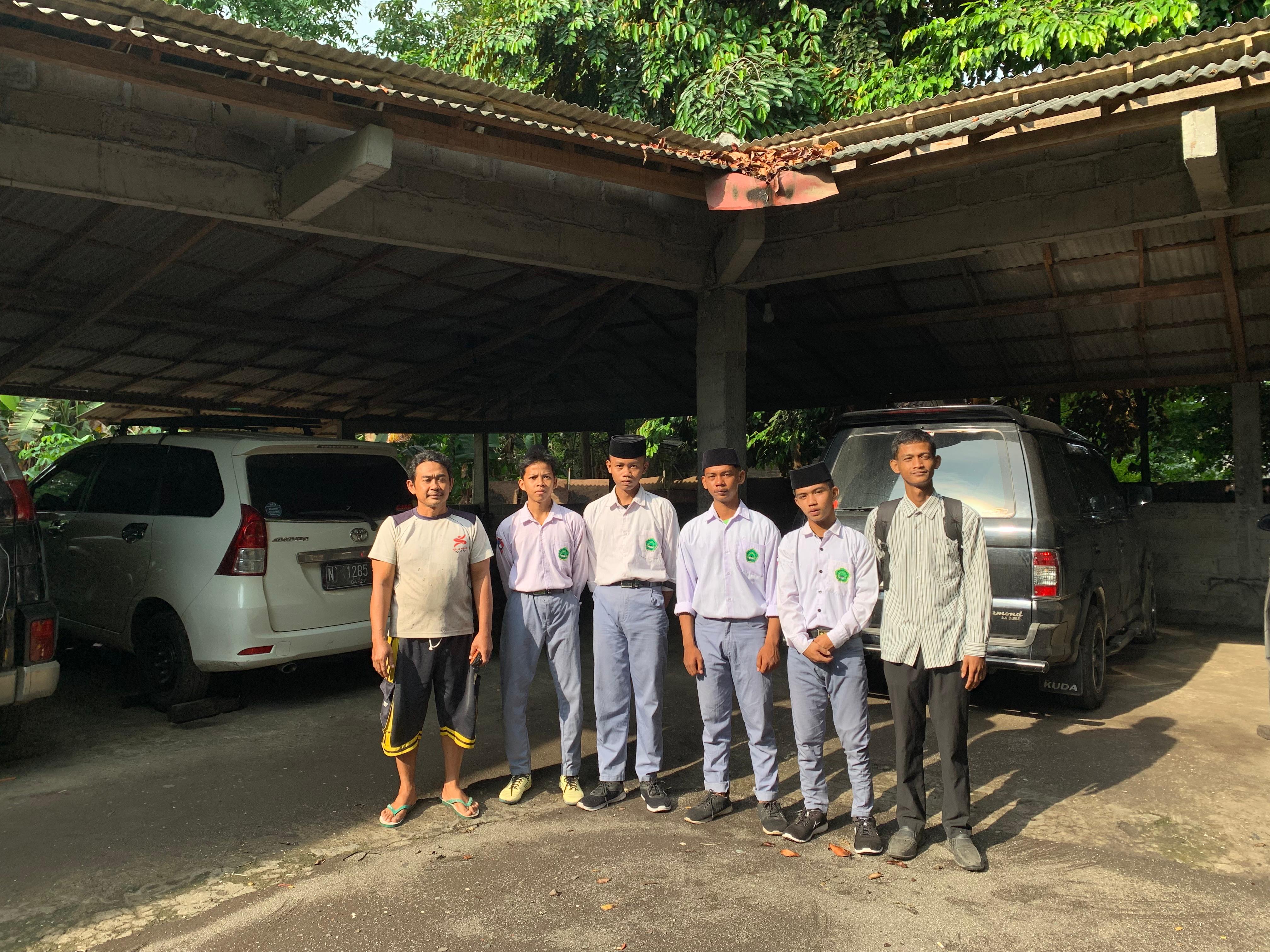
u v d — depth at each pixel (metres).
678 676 6.56
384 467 6.18
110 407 12.30
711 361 7.91
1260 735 5.06
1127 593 6.86
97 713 5.42
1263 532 8.83
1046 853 3.50
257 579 5.18
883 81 11.12
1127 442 12.94
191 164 5.41
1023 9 9.99
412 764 3.87
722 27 12.47
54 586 6.23
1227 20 9.73
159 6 4.11
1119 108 5.11
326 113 4.87
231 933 2.86
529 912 2.99
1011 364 9.80
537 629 4.10
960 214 6.75
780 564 3.67
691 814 3.83
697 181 6.41
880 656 4.73
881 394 11.08
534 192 6.87
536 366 11.66
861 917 2.97
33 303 6.93
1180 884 3.23
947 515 3.50
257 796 4.06
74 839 3.57
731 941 2.81
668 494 11.09
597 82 14.46
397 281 8.12
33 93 4.90
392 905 3.04
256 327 8.20
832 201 7.32
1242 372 8.82
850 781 4.09
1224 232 6.80
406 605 3.83
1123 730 5.19
